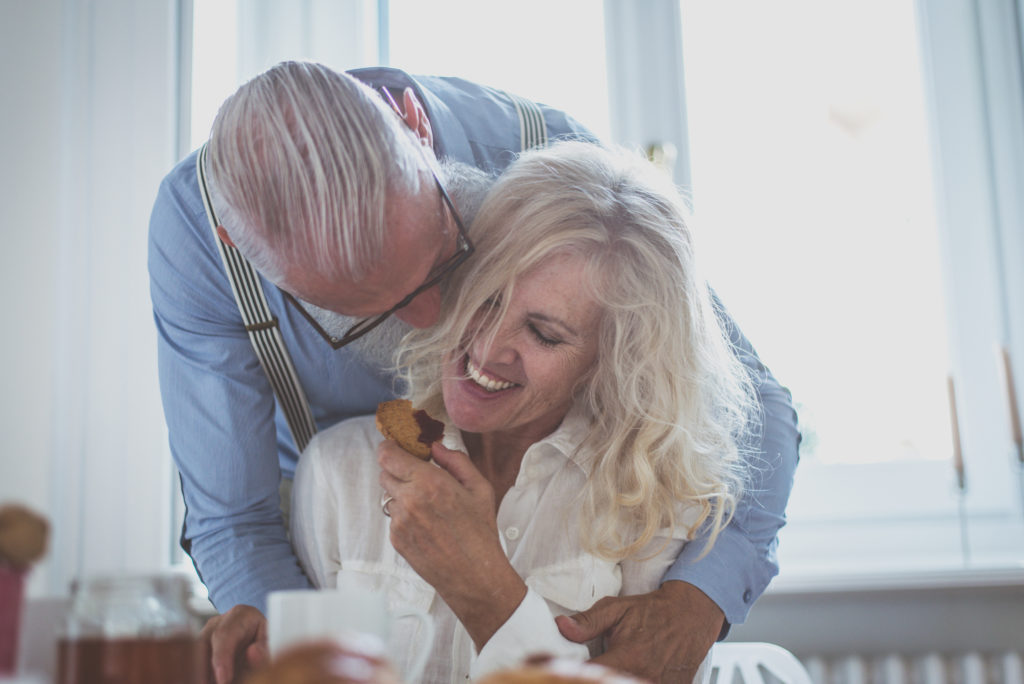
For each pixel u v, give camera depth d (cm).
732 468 112
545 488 107
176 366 117
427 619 70
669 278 102
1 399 172
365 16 193
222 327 116
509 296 97
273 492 117
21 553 50
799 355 200
